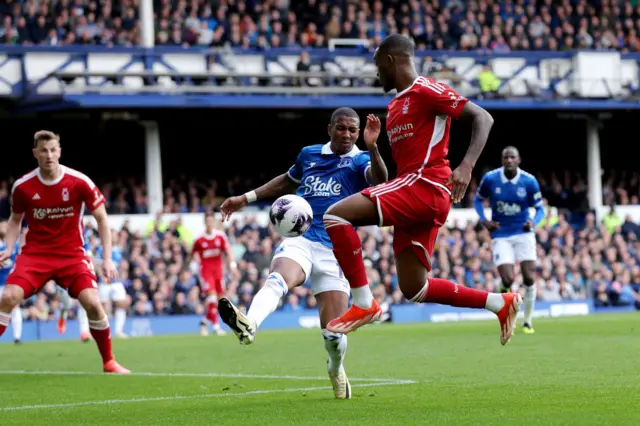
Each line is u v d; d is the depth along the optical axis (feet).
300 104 91.35
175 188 95.96
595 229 93.76
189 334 70.13
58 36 88.79
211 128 102.42
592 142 104.88
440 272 83.35
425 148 23.50
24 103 85.71
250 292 77.77
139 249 76.28
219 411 23.70
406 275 24.29
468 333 55.26
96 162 98.63
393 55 23.97
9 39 86.84
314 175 26.58
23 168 95.35
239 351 47.06
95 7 91.35
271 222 25.58
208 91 88.12
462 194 22.72
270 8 99.55
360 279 23.65
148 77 88.74
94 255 70.90
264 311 24.29
